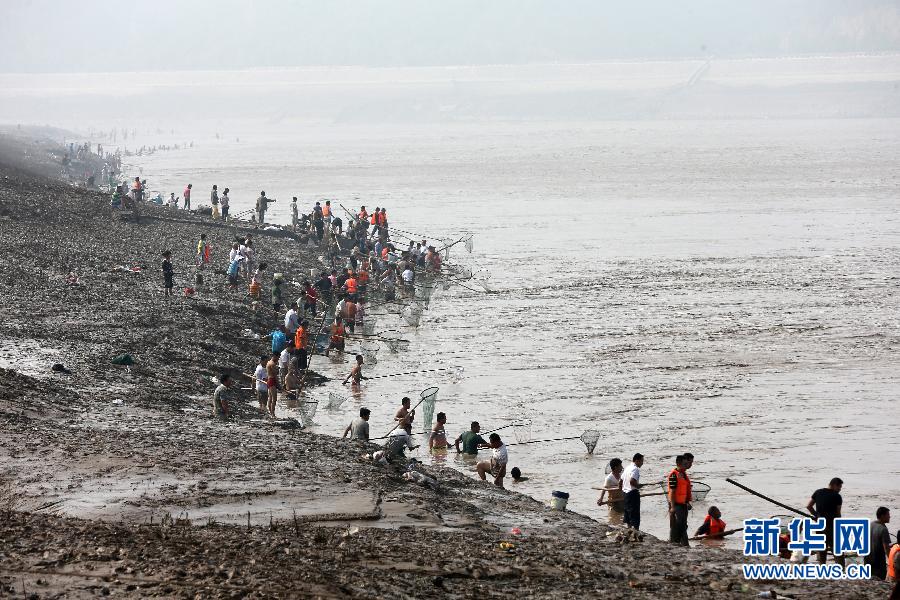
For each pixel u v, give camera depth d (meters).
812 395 55.38
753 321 74.38
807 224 129.88
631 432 49.59
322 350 69.31
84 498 31.36
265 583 22.48
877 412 52.06
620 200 164.75
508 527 33.06
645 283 91.69
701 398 55.19
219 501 31.69
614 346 68.00
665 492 37.84
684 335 70.62
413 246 99.81
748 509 39.34
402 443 40.25
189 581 22.41
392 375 62.50
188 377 55.56
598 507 39.78
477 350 68.38
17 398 43.12
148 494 31.94
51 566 23.25
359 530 29.31
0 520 27.62
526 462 45.66
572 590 25.11
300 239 105.12
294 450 39.12
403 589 23.53
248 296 77.56
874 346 66.06
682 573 27.84
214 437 40.78
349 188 189.38
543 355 66.19
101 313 65.50
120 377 51.59
